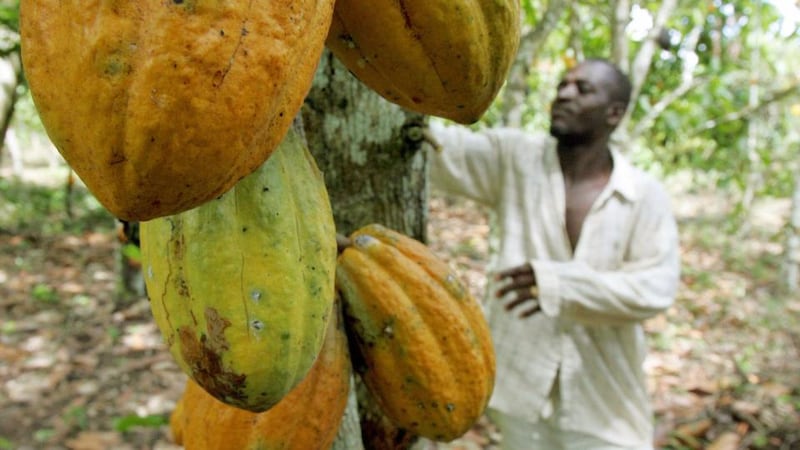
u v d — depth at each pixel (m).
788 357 6.01
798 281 8.36
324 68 1.50
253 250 0.93
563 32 7.01
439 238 9.36
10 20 3.03
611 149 2.96
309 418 1.16
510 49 0.97
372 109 1.52
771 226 11.18
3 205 10.13
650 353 6.00
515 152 2.92
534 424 2.97
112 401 4.76
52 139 0.74
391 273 1.25
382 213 1.60
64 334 5.80
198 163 0.71
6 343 5.57
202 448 1.18
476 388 1.27
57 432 4.33
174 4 0.67
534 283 2.57
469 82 0.95
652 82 6.44
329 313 1.00
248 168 0.77
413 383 1.24
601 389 2.88
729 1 6.39
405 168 1.59
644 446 2.94
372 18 0.89
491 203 3.06
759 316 6.95
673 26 6.27
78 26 0.68
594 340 2.82
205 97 0.68
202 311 0.93
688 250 9.59
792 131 10.25
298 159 1.01
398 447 1.63
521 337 2.88
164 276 0.96
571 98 2.76
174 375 5.16
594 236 2.78
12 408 4.60
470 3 0.90
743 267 8.78
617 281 2.56
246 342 0.92
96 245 8.59
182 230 0.94
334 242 1.03
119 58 0.68
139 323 6.06
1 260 7.79
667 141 6.95
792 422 4.84
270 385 0.95
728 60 6.72
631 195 2.75
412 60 0.92
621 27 4.84
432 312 1.24
